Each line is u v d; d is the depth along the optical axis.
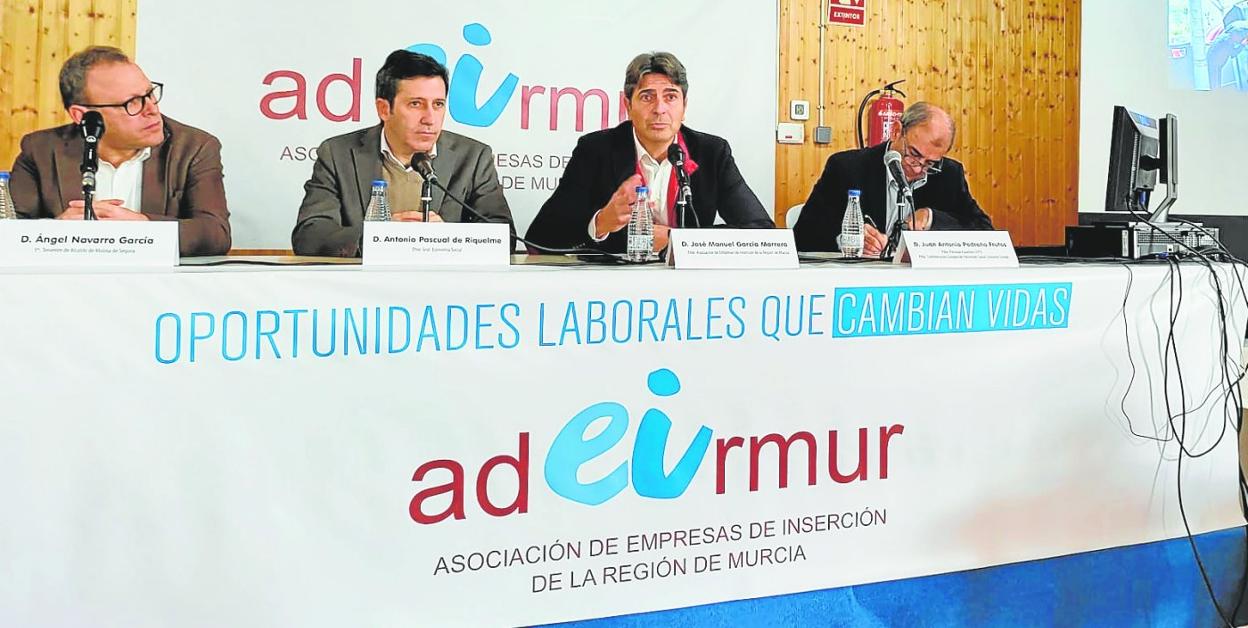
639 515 1.61
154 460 1.33
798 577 1.72
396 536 1.46
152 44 3.07
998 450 1.85
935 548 1.81
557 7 3.47
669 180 3.62
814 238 3.72
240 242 3.18
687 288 1.62
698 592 1.65
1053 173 4.34
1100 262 2.11
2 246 1.37
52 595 1.29
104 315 1.29
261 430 1.38
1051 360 1.88
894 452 1.77
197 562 1.36
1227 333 2.05
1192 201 4.52
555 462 1.55
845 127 3.95
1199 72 4.51
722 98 3.70
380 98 3.29
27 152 3.01
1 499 1.26
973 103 4.17
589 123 3.54
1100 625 1.94
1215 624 2.05
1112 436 1.94
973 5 4.15
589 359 1.56
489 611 1.53
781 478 1.70
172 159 3.10
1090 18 4.34
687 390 1.63
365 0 3.26
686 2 3.63
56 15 3.01
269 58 3.17
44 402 1.27
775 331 1.68
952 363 1.80
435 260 1.69
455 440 1.49
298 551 1.41
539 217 3.49
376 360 1.44
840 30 3.92
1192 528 2.04
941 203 3.88
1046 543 1.89
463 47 3.37
